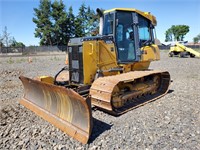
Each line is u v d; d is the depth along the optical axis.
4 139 3.71
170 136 3.62
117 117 4.55
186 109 4.91
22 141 3.60
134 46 5.93
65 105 4.12
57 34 49.56
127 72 5.65
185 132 3.75
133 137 3.63
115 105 4.80
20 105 5.60
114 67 5.58
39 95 5.04
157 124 4.12
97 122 4.28
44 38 49.31
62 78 5.89
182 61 18.42
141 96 5.85
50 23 49.31
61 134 3.85
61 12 49.06
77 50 5.27
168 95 6.23
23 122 4.40
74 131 3.76
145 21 6.40
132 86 5.42
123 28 5.77
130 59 5.89
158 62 17.91
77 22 50.81
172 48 24.67
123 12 5.71
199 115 4.52
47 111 4.68
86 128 3.63
